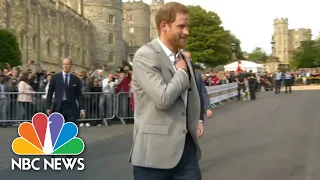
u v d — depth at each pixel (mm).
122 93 14156
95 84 14953
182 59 3203
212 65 69938
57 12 66188
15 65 39500
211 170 7281
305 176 6820
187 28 3139
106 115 14031
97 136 11164
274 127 12758
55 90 8492
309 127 12633
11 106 13242
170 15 3098
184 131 3092
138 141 3107
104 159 8227
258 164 7715
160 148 3035
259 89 38344
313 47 93688
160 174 3100
